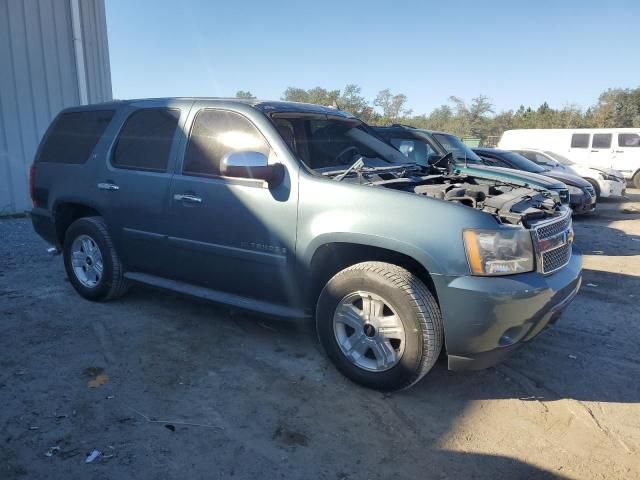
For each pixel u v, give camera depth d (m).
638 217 12.49
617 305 5.55
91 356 3.97
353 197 3.49
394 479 2.73
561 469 2.85
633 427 3.27
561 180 11.19
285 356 4.06
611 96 46.62
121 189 4.66
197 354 4.05
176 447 2.92
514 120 51.62
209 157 4.19
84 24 11.62
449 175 4.64
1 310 4.85
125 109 4.90
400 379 3.38
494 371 3.94
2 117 9.78
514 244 3.21
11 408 3.24
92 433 3.02
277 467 2.79
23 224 9.08
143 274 4.79
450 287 3.16
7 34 9.70
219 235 4.07
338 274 3.57
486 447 3.02
